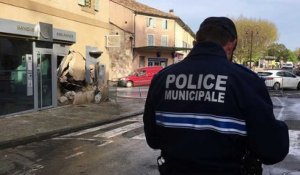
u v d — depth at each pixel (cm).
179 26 6431
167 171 261
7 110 1483
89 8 2114
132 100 2266
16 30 1502
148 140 288
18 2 1548
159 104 270
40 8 1691
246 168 259
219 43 267
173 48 5400
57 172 779
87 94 1967
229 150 246
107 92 2138
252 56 7994
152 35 5584
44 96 1706
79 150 978
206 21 276
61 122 1375
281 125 249
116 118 1532
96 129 1310
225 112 247
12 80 1511
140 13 5409
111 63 4788
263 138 243
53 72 1767
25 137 1099
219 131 246
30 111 1602
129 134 1197
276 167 800
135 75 4031
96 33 2203
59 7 1842
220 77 252
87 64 2053
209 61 261
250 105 244
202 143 248
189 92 257
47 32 1688
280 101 2298
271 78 3266
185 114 255
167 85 269
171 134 259
